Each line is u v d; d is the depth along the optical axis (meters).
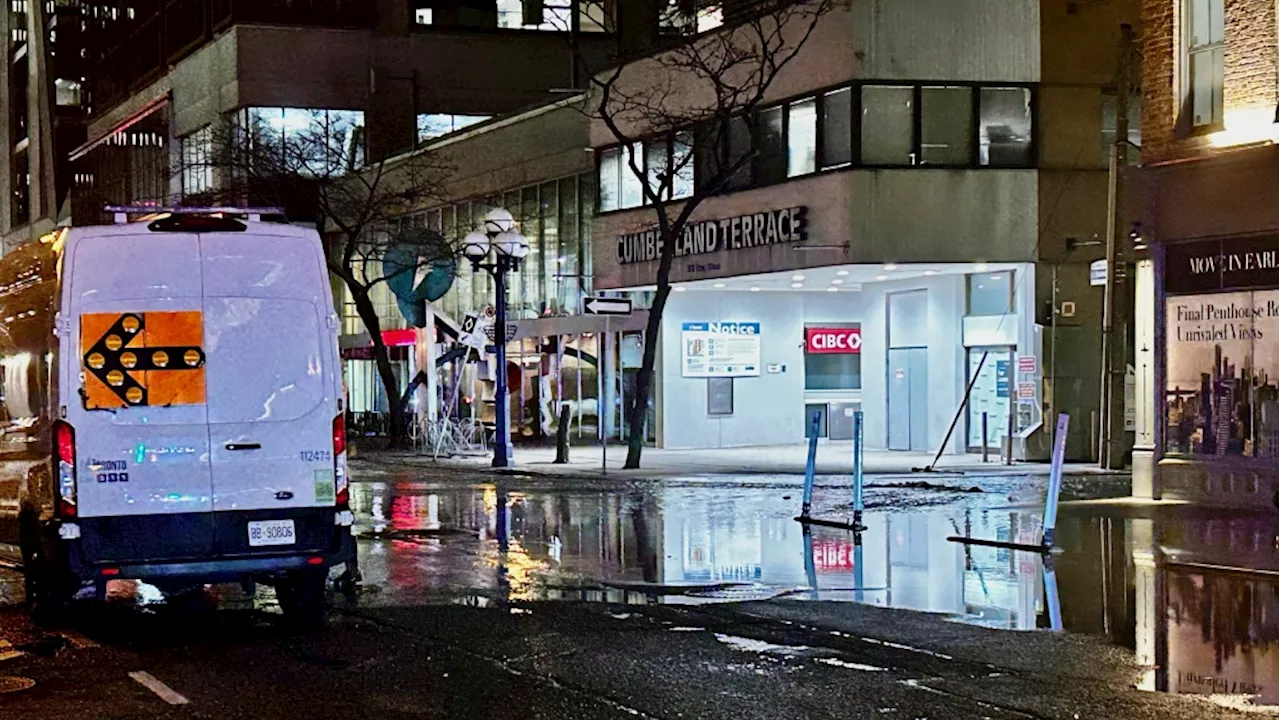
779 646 10.57
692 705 8.66
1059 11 30.89
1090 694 8.95
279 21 60.03
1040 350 30.92
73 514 10.82
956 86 30.48
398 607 12.52
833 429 39.44
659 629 11.30
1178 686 9.20
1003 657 10.15
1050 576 14.01
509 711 8.55
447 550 16.56
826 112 30.92
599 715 8.43
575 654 10.29
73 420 10.84
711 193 32.38
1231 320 19.56
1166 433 20.61
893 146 30.36
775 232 32.03
